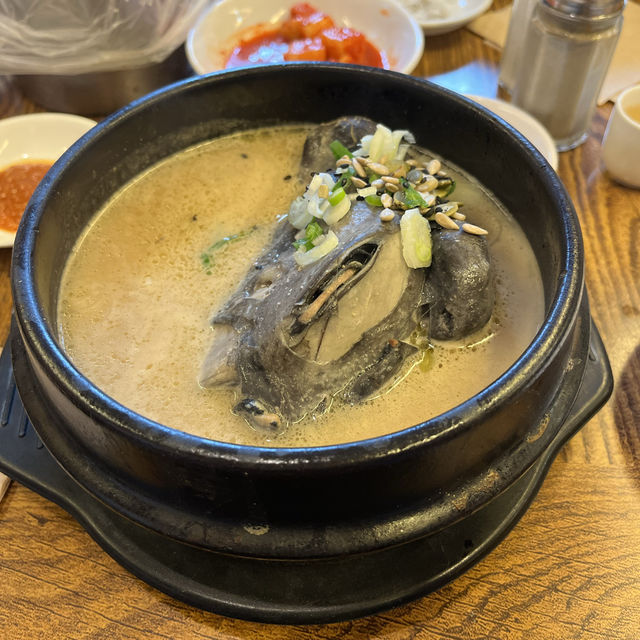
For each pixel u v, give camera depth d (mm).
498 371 233
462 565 215
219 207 288
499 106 348
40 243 224
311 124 311
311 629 217
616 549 231
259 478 169
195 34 384
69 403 186
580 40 328
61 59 350
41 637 216
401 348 229
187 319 250
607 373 246
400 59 396
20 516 238
